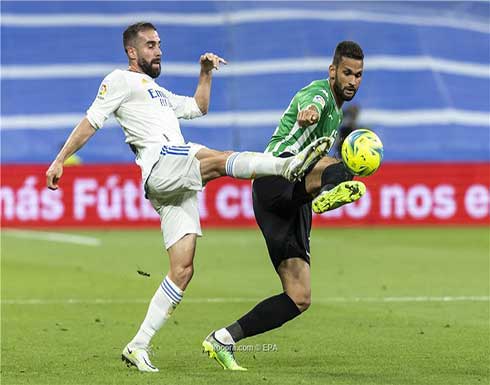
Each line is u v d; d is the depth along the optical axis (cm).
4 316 4219
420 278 5491
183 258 2881
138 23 2966
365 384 2669
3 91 12456
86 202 8625
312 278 5506
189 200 2912
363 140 2638
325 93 2850
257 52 13200
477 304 4528
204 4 14175
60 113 12194
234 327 2881
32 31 13438
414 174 8681
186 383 2678
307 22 13712
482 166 8712
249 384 2656
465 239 7706
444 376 2817
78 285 5272
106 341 3569
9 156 11394
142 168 2870
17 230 8494
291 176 2614
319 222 8725
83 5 14012
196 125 11850
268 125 11900
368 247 7144
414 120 12131
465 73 13138
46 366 3027
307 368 2970
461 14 14438
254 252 6869
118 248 7169
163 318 2898
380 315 4188
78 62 13025
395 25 13750
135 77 2912
